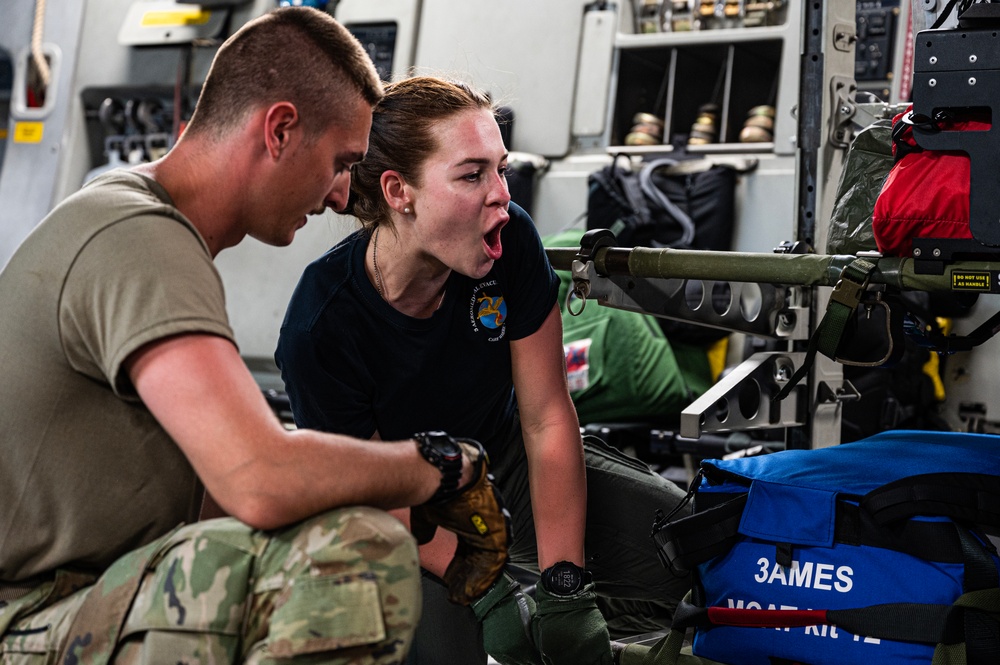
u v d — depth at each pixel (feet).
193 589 3.96
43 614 4.28
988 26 4.94
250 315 14.20
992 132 4.91
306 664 3.87
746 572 5.47
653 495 6.91
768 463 5.87
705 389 11.80
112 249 4.09
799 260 5.87
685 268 6.32
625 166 12.30
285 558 3.93
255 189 4.55
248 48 4.49
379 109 5.67
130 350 3.95
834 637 5.19
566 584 5.80
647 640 6.99
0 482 4.31
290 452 3.92
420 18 14.33
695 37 12.82
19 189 16.14
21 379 4.25
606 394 11.09
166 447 4.44
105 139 16.33
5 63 16.53
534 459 6.17
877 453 5.80
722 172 11.98
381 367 6.11
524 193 12.92
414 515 4.70
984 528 5.27
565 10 13.53
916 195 5.14
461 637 6.62
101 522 4.35
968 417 11.30
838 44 7.44
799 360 7.11
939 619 4.92
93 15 16.35
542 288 6.23
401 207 5.65
